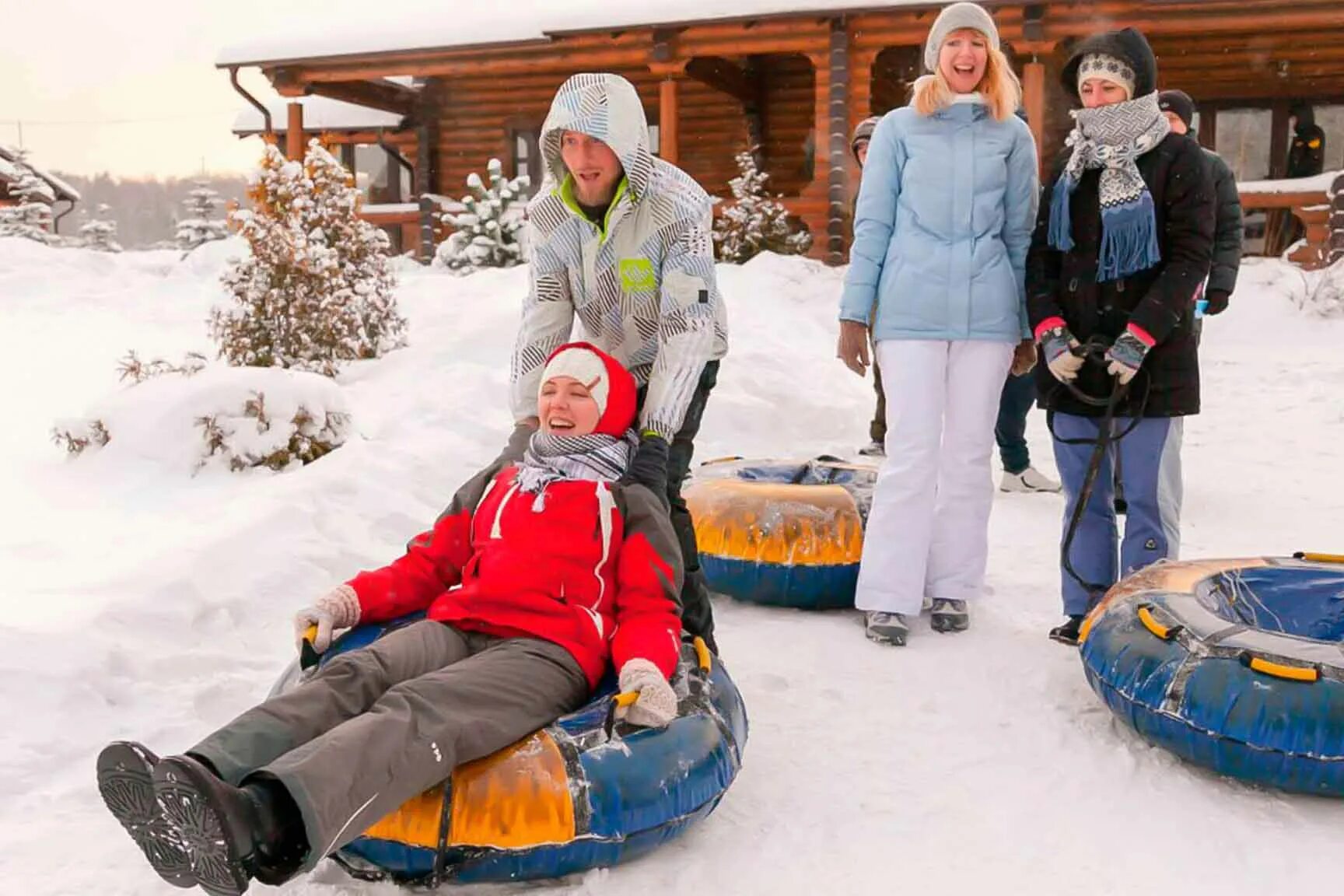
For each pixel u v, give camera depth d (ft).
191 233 138.72
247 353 27.99
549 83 68.90
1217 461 25.98
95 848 9.64
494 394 25.08
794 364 30.12
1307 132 58.80
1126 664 11.43
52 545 16.96
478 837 8.70
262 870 7.72
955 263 14.70
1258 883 9.41
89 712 11.91
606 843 8.98
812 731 12.19
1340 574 13.03
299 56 60.95
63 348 34.37
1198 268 13.37
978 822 10.33
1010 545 19.52
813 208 53.67
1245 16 49.60
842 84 53.01
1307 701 10.31
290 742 8.45
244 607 14.80
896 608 14.87
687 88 67.00
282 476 20.25
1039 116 50.90
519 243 54.24
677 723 9.62
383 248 30.27
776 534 15.92
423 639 9.76
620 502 10.32
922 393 14.84
